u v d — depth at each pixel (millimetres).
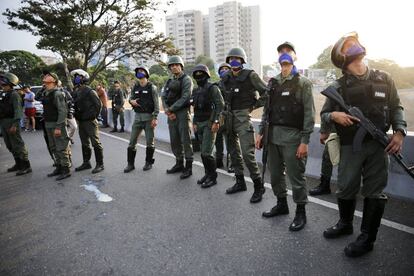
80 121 5457
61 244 3039
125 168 5668
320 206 3676
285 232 3082
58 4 16453
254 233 3088
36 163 6410
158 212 3697
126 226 3367
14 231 3367
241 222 3340
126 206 3928
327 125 2752
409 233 2934
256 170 3867
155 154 6809
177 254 2771
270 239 2959
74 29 16312
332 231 2912
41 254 2875
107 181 4992
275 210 3451
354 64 2451
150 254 2791
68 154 5336
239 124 3852
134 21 17781
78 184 4891
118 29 17922
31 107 10836
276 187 3410
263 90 3705
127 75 20781
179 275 2475
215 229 3205
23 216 3756
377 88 2414
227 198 4055
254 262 2600
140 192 4422
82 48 17266
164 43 18906
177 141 5234
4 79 5371
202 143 4547
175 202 3988
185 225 3324
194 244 2928
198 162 5957
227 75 3992
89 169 5750
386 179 2541
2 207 4070
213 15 98250
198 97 4414
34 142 8852
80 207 3963
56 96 5059
